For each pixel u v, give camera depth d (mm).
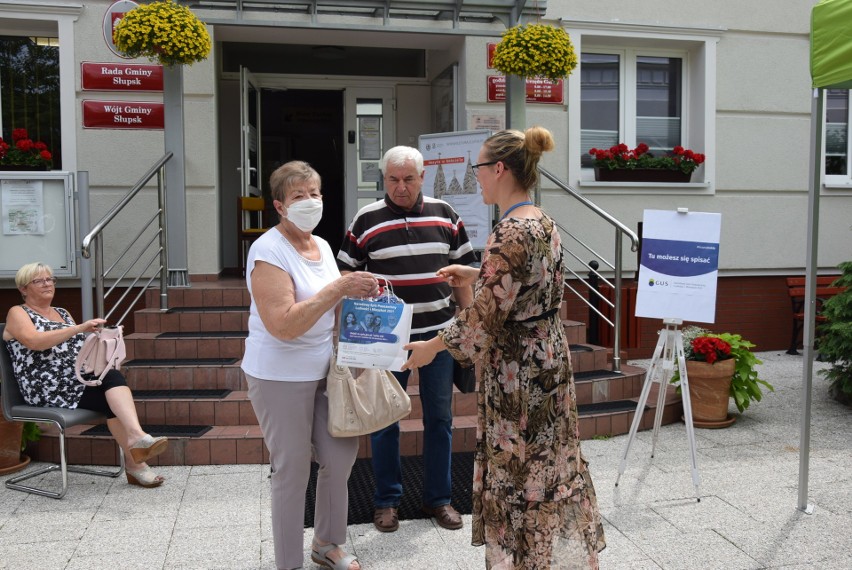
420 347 2625
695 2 7645
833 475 4281
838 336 5820
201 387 5113
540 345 2514
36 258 6070
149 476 4176
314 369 3012
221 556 3324
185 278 6105
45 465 4602
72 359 4312
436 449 3666
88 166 6664
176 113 6047
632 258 7520
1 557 3316
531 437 2502
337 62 8516
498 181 2633
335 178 9758
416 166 3588
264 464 4535
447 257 3736
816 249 3736
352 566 3104
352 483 4238
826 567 3154
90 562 3268
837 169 8195
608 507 3830
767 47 7852
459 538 3500
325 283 3066
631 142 7844
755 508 3801
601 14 7434
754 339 8016
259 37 6996
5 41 6758
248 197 7535
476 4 6094
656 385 5668
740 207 7875
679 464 4488
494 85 7109
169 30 5289
